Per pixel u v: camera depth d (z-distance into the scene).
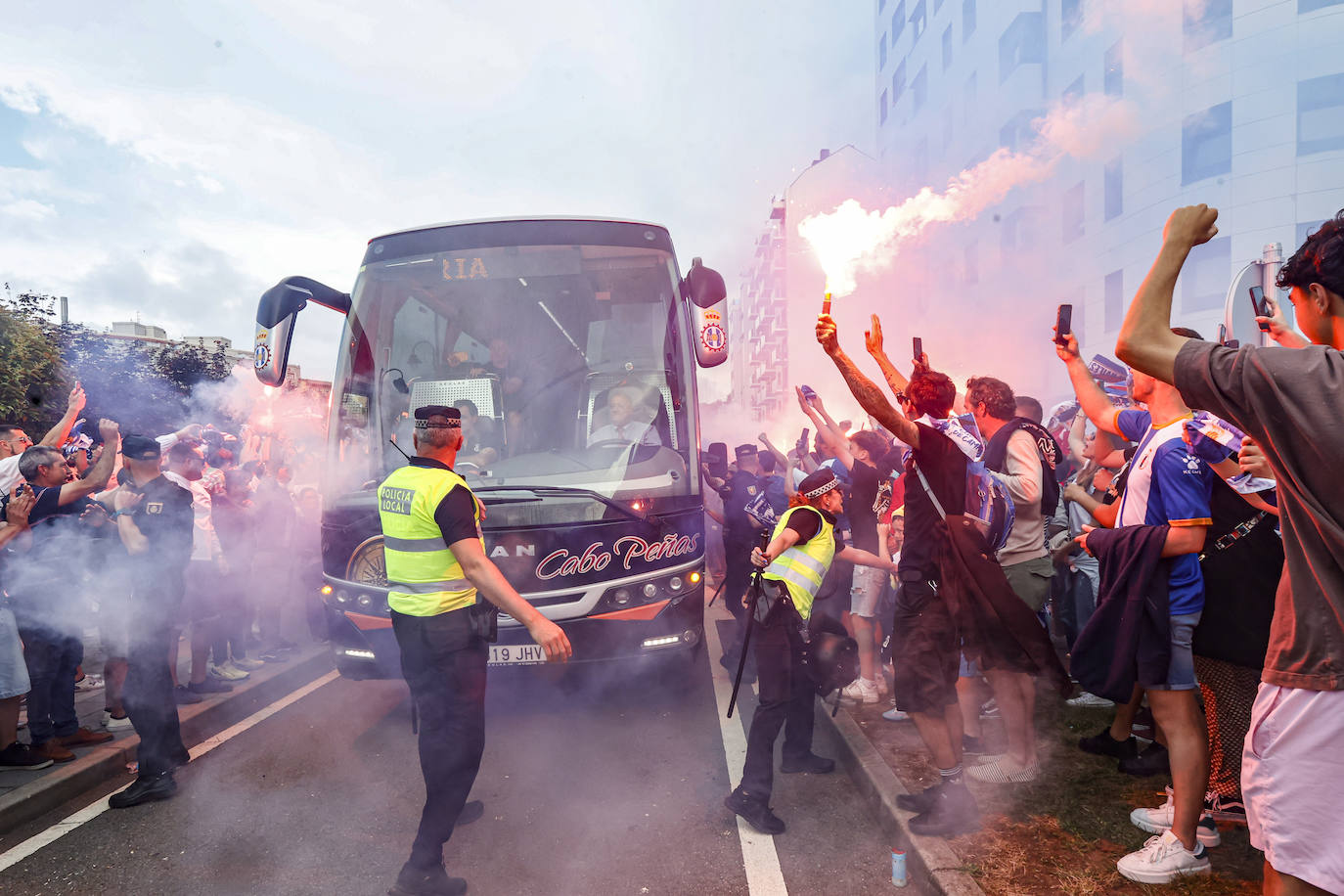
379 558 4.84
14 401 17.73
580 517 4.80
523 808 3.93
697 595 5.14
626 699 5.67
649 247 5.71
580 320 5.50
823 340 3.29
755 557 3.81
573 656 4.79
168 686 4.13
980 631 3.24
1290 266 1.61
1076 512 5.44
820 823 3.68
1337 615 1.52
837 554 4.24
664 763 4.48
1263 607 2.81
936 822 3.23
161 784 4.08
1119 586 2.89
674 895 3.09
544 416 5.29
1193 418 2.82
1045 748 4.12
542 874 3.27
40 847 3.61
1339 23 19.52
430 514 3.23
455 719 3.18
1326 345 1.57
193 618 5.56
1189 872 2.80
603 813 3.85
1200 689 3.27
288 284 5.33
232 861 3.45
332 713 5.50
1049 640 3.25
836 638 4.12
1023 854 3.03
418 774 4.39
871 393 3.28
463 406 5.28
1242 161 20.70
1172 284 1.63
